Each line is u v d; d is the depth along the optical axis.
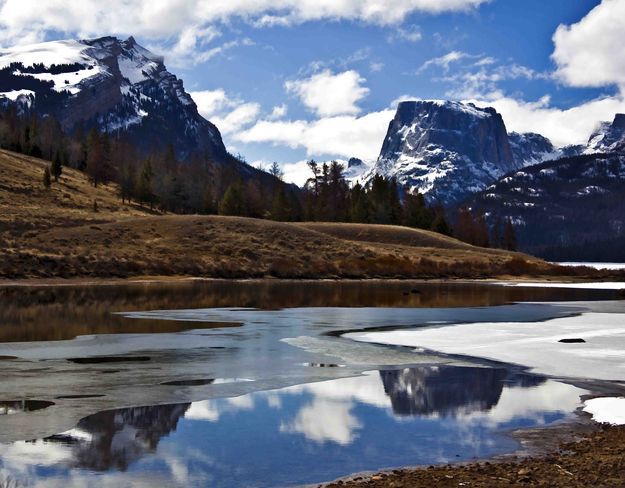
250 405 18.44
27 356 26.33
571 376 23.23
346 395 19.89
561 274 124.19
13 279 77.38
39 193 129.12
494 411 17.94
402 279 109.12
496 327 37.97
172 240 106.31
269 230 118.12
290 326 38.03
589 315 46.12
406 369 24.50
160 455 13.95
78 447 14.42
